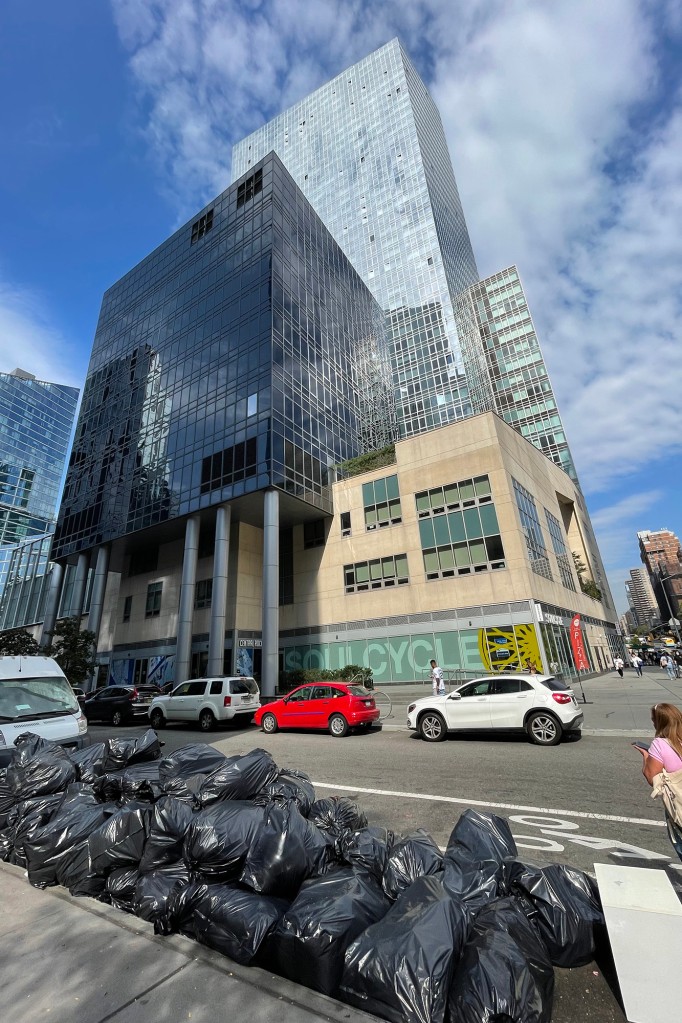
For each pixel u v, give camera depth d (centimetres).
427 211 7112
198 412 3256
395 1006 219
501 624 2305
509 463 2652
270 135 10138
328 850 358
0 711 809
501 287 6819
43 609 4384
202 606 3153
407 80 8250
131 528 3381
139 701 2027
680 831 314
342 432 3622
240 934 277
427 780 771
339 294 4247
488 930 255
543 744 1038
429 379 6334
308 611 3019
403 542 2744
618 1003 253
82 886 374
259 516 3092
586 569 4259
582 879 315
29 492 13075
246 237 3484
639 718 1291
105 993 252
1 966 280
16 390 13425
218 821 346
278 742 1274
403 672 2545
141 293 4362
